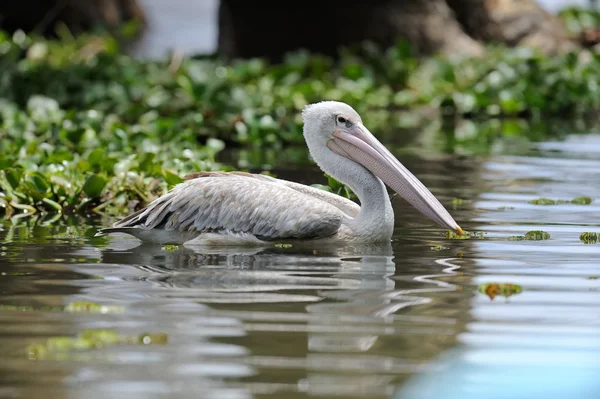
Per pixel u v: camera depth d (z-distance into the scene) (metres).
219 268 10.83
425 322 8.77
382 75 33.75
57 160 16.75
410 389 7.23
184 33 53.31
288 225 12.02
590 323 8.77
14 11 46.72
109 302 9.32
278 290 9.82
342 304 9.31
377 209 12.35
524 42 38.06
